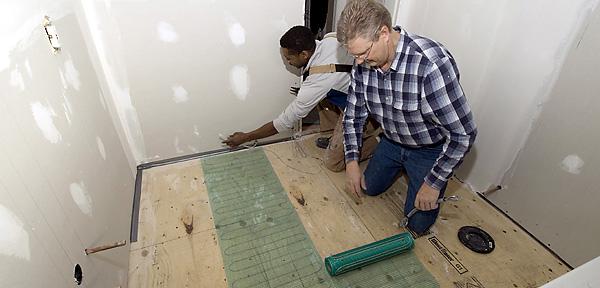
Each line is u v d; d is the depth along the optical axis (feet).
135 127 6.30
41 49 3.06
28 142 2.57
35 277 2.34
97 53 5.26
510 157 5.43
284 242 5.11
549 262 4.86
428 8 6.29
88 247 3.40
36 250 2.41
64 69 3.61
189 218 5.47
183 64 5.98
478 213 5.74
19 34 2.65
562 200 4.77
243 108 6.97
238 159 7.04
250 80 6.66
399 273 4.66
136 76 5.79
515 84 5.06
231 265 4.71
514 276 4.65
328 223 5.50
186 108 6.49
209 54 6.06
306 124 8.27
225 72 6.37
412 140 4.70
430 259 4.88
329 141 7.18
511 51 5.00
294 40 5.39
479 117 5.80
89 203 3.62
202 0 5.52
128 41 5.44
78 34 4.39
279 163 6.95
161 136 6.61
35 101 2.79
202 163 6.87
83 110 4.00
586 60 4.14
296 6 6.17
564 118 4.54
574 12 4.12
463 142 3.94
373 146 6.76
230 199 5.92
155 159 6.85
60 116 3.25
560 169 4.72
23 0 2.79
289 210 5.73
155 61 5.77
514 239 5.24
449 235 5.30
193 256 4.82
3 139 2.24
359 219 5.60
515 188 5.48
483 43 5.38
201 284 4.43
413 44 3.75
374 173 5.71
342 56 5.54
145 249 4.90
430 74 3.67
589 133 4.27
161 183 6.25
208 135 7.02
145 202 5.77
